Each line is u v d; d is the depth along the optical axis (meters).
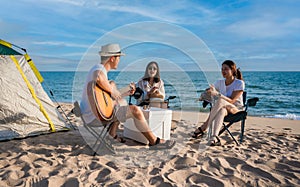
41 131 3.61
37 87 3.89
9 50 3.69
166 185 2.11
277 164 2.59
